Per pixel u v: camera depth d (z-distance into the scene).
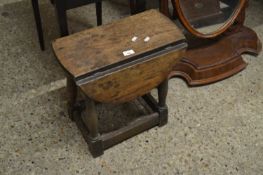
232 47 1.89
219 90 1.81
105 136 1.46
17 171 1.43
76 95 1.53
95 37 1.35
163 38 1.35
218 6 1.82
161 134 1.58
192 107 1.71
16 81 1.86
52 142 1.55
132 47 1.30
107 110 1.70
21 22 2.31
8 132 1.59
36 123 1.63
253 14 2.39
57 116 1.67
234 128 1.61
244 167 1.45
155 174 1.42
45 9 2.42
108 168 1.45
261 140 1.56
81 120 1.54
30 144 1.54
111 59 1.25
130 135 1.53
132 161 1.47
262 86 1.83
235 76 1.89
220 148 1.52
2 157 1.48
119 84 1.28
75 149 1.52
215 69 1.81
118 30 1.39
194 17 1.76
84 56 1.26
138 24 1.42
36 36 2.19
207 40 1.92
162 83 1.45
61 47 1.30
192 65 1.79
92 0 1.65
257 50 2.02
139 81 1.34
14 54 2.04
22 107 1.71
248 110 1.70
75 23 2.29
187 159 1.48
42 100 1.75
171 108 1.71
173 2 1.65
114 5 2.48
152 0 2.37
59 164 1.46
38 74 1.91
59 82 1.86
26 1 2.52
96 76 1.21
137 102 1.74
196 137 1.57
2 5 2.48
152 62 1.31
